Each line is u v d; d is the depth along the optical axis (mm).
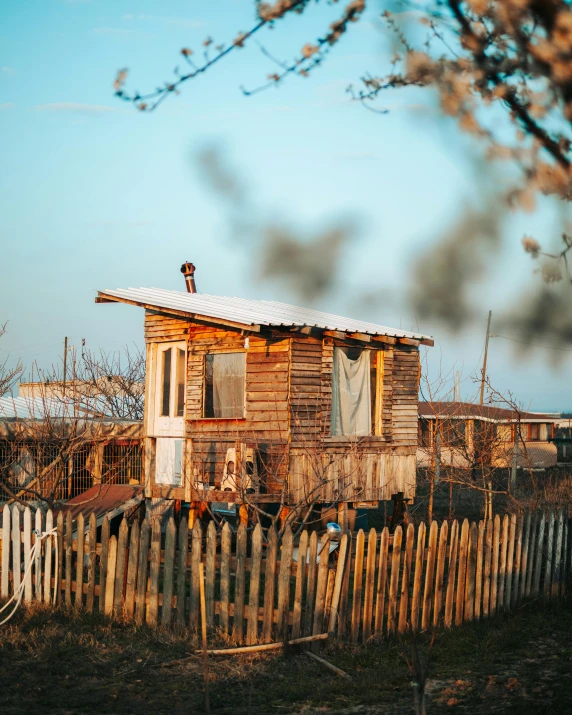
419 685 5945
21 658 8391
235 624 8930
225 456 16609
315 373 16547
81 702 7090
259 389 16422
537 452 45875
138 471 19734
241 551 8961
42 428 15867
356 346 17391
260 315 16859
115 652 8547
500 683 7797
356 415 17422
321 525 16812
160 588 10992
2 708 6898
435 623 9539
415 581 9500
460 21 3717
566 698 7145
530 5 3273
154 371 18312
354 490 16141
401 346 18375
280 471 15805
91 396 24203
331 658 8594
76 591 10078
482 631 9906
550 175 3533
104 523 13484
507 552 11062
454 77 3697
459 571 10070
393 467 17922
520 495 18812
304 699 7344
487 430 20078
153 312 18281
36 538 10469
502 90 3625
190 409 17391
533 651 9195
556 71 3311
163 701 7164
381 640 9133
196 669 8109
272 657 8508
